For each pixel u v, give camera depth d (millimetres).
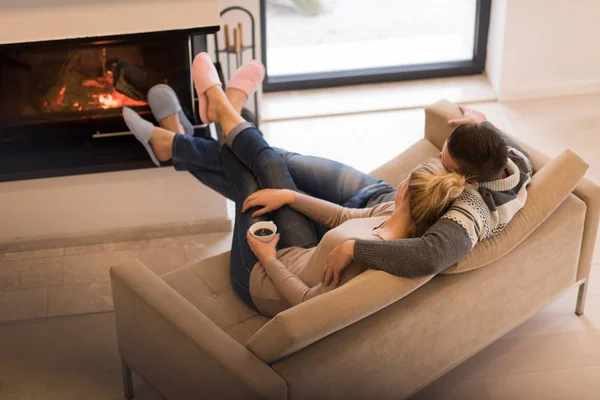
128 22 3000
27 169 3133
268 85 4383
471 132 2219
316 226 2727
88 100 3291
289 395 2018
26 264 3242
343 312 2025
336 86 4461
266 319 2467
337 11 4281
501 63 4242
